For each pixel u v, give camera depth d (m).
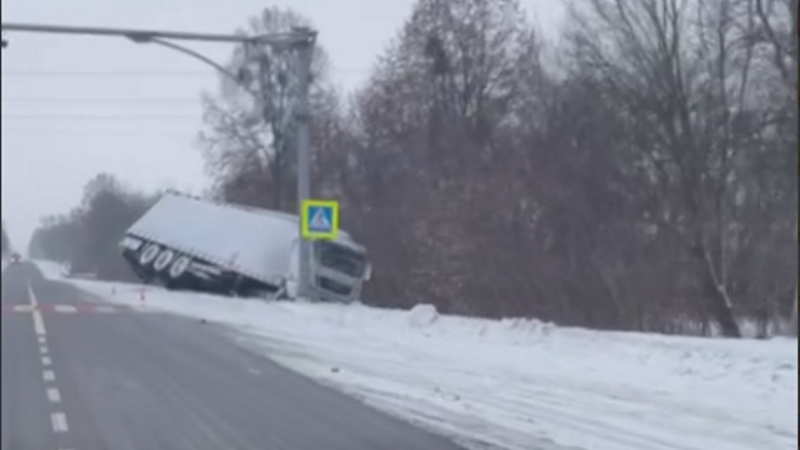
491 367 25.20
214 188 64.50
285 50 39.62
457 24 35.34
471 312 38.25
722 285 29.97
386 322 36.62
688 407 18.55
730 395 19.66
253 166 62.84
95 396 20.50
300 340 32.59
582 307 33.75
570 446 15.09
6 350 29.02
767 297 29.75
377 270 48.16
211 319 40.38
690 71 28.12
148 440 15.87
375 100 49.75
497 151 38.44
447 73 38.00
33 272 124.94
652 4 26.47
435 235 42.03
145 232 59.66
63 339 32.12
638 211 31.75
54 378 23.17
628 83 28.52
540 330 30.41
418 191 45.31
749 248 29.94
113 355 27.91
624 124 30.36
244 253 54.66
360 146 53.00
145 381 22.78
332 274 47.97
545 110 33.16
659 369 23.03
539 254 35.44
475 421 17.48
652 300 31.34
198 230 57.47
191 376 23.67
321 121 54.38
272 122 56.97
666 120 29.12
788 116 28.09
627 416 17.77
